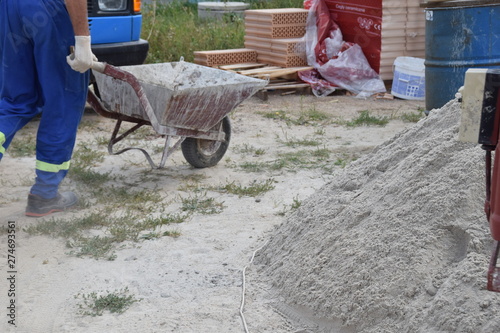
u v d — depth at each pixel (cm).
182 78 715
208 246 507
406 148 468
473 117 264
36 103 575
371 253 389
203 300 421
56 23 546
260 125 896
